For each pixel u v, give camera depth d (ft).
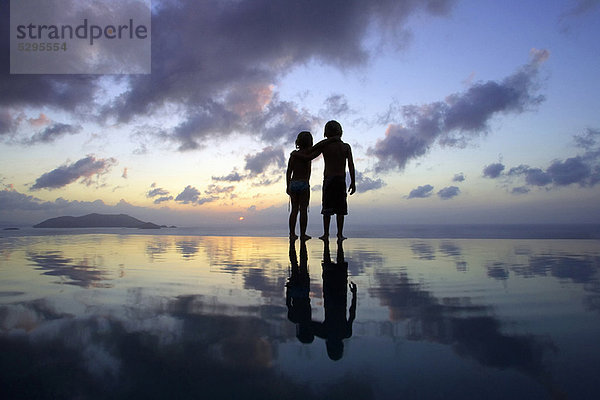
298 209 17.83
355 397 2.66
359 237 24.20
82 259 11.12
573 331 4.15
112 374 3.00
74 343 3.68
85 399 2.61
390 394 2.70
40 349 3.50
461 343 3.76
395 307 5.28
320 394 2.70
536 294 6.16
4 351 3.45
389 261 10.73
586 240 20.63
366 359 3.36
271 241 20.10
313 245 16.75
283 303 5.50
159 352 3.46
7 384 2.80
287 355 3.44
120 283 7.09
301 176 17.34
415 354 3.49
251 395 2.69
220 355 3.43
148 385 2.81
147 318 4.60
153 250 14.32
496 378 2.97
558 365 3.22
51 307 5.13
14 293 6.07
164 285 6.90
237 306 5.28
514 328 4.27
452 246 16.14
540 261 10.60
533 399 2.63
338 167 16.43
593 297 5.86
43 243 18.03
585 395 2.69
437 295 6.10
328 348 3.62
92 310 4.97
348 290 6.51
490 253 13.05
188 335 3.96
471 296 5.99
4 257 11.60
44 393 2.68
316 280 7.57
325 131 16.80
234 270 8.94
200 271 8.77
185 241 20.03
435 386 2.83
